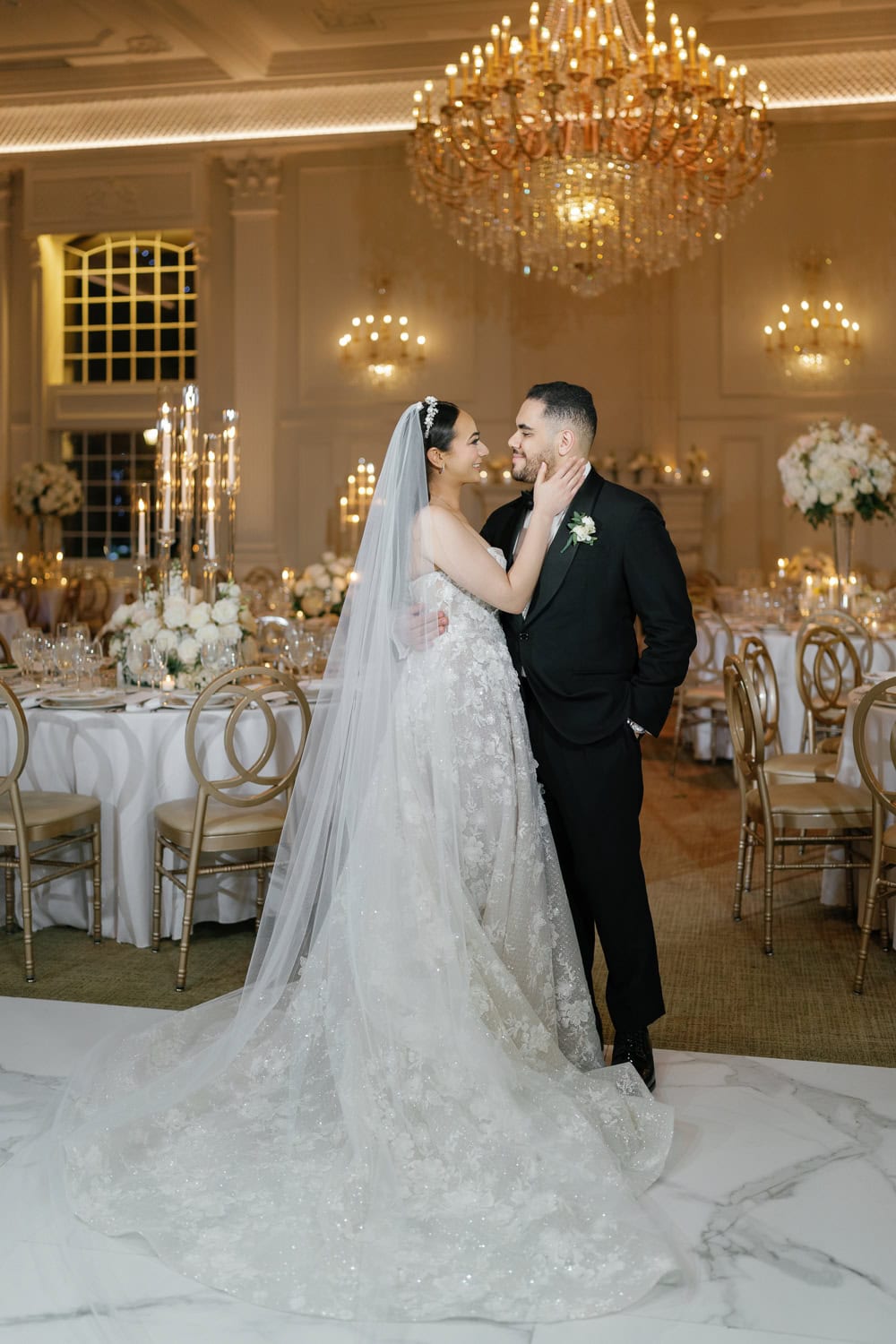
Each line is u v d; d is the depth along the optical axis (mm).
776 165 10898
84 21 10023
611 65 7383
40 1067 3080
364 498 11039
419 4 9656
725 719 7387
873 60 10453
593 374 11305
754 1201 2447
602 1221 2291
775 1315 2068
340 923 2668
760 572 9836
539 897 2771
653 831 5715
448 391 11500
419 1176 2381
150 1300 2109
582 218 8219
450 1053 2516
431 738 2688
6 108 11781
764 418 11078
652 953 2883
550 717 2801
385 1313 2051
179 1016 3121
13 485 12125
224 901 4176
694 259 11094
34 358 12164
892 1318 2062
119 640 4668
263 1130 2600
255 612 7238
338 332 11633
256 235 11602
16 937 4215
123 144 11734
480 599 2781
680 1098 2926
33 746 4227
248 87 11195
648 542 2768
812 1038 3312
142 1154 2535
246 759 4102
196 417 4820
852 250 10836
